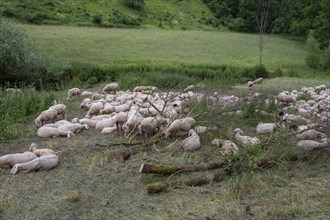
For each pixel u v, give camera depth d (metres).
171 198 7.23
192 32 60.09
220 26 72.31
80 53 35.16
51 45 37.41
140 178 8.01
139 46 42.72
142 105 12.62
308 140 9.73
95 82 23.83
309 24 54.84
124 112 11.68
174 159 8.91
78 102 16.12
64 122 11.77
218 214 6.64
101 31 50.53
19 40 21.25
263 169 8.41
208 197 7.25
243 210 6.73
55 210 6.84
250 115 12.50
